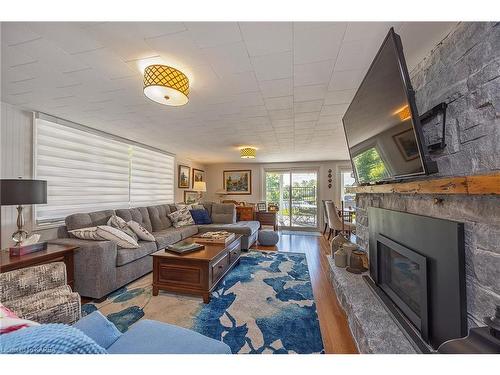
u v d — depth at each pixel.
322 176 6.27
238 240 3.24
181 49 1.41
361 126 1.71
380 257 1.71
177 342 0.98
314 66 1.61
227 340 1.51
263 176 6.70
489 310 0.80
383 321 1.31
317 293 2.25
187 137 3.74
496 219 0.79
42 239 2.62
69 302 1.21
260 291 2.30
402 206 1.46
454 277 0.92
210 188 7.02
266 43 1.36
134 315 1.84
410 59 1.44
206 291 2.06
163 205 4.33
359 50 1.43
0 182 1.77
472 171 0.96
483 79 0.90
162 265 2.19
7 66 1.60
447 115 1.14
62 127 2.83
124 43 1.35
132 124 3.01
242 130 3.29
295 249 4.18
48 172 2.68
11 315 0.73
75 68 1.64
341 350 1.41
